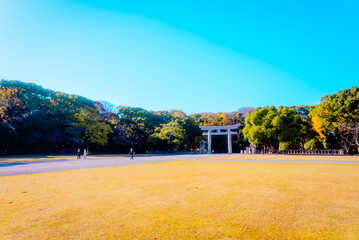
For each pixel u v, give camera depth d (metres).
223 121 65.50
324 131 34.69
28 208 4.33
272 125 34.50
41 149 34.59
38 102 34.56
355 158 22.14
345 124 30.30
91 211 4.16
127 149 47.72
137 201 4.87
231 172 10.47
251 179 8.08
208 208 4.33
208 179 8.12
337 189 6.11
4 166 14.03
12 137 30.41
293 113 35.34
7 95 31.64
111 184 7.03
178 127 44.47
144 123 46.78
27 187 6.47
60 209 4.28
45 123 33.25
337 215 3.91
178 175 9.38
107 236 3.07
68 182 7.43
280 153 37.94
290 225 3.45
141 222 3.60
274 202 4.75
